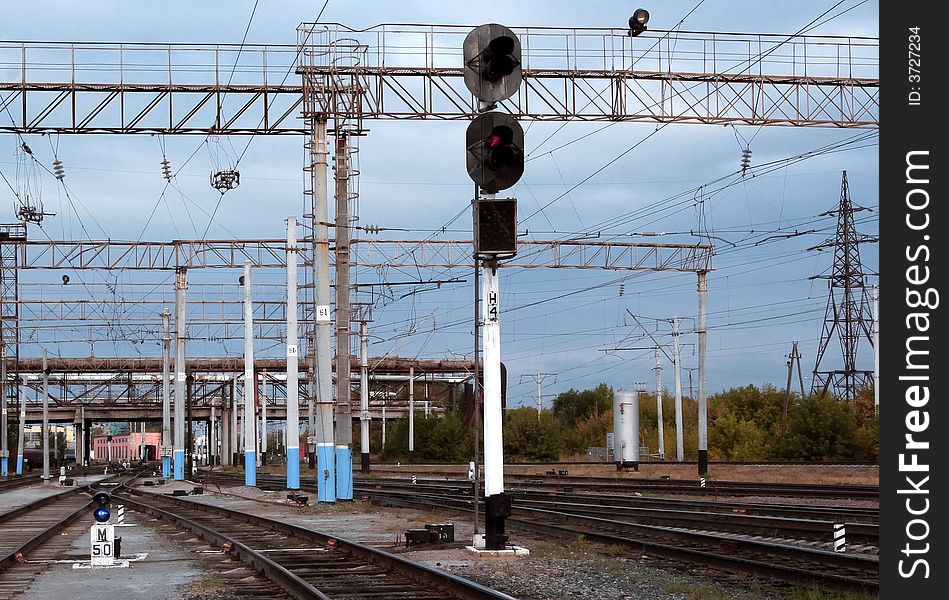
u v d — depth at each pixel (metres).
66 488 67.06
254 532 26.39
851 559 16.02
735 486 42.22
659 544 19.61
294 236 44.50
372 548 18.67
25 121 35.97
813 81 36.88
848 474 48.62
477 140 18.33
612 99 35.78
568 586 15.37
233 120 36.88
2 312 74.81
